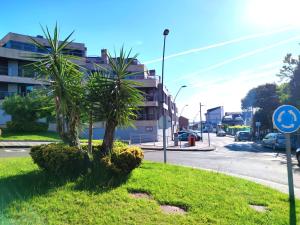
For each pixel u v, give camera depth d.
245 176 13.05
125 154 8.52
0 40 49.06
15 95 35.81
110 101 9.44
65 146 8.52
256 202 7.57
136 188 7.81
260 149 31.84
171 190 7.87
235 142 49.16
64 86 8.67
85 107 9.30
